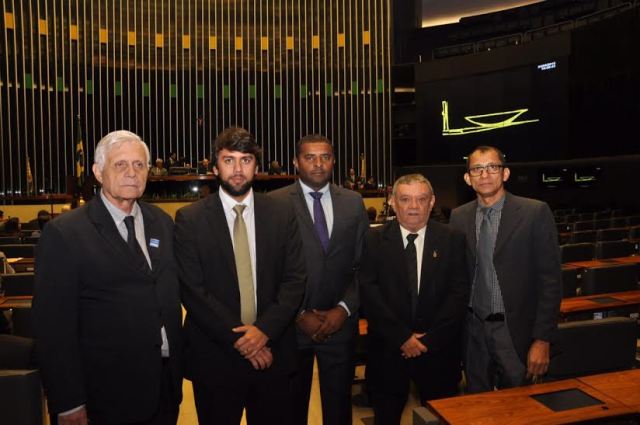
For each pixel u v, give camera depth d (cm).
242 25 1647
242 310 206
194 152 1616
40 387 164
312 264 247
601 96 1195
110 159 179
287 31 1667
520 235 227
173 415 198
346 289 254
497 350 229
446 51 1590
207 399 205
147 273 183
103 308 177
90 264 175
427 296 231
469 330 243
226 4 1636
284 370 212
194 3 1614
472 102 1475
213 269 204
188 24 1611
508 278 226
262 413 211
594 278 349
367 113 1664
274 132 1666
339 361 249
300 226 251
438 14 1886
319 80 1675
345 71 1667
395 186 238
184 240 203
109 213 183
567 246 463
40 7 1449
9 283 359
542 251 225
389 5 1648
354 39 1666
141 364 180
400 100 1627
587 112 1238
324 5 1667
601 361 202
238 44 1644
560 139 1303
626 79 1122
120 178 179
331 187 265
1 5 1395
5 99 1392
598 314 360
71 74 1488
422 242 238
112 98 1543
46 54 1455
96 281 176
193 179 1110
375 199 1244
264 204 217
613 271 351
